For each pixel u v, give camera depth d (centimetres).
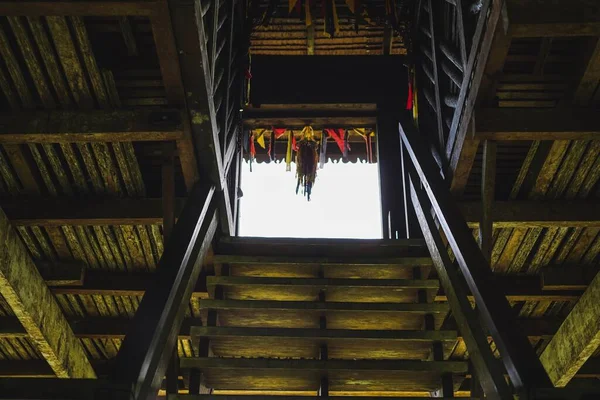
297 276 561
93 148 498
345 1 802
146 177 557
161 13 377
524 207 544
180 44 405
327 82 778
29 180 515
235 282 517
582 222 539
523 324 644
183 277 424
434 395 478
